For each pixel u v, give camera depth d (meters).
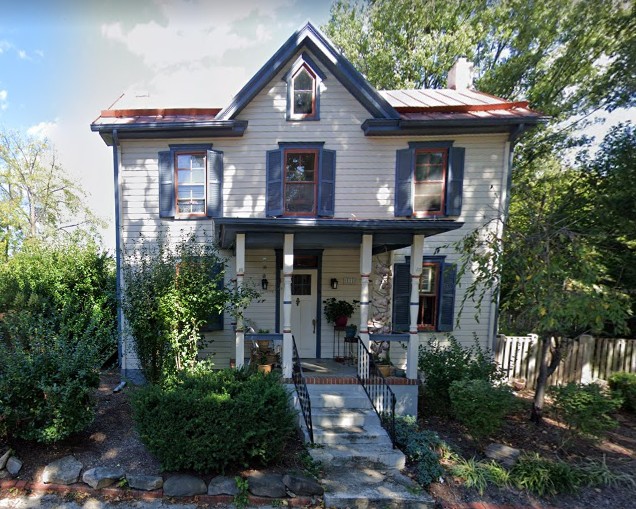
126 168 8.42
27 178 19.03
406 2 15.14
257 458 4.50
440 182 8.59
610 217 8.60
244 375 5.13
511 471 4.51
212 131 8.28
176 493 4.04
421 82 16.62
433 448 5.03
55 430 4.36
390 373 7.13
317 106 8.42
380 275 8.35
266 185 8.47
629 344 8.54
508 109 8.62
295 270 8.69
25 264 9.98
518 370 8.60
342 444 5.15
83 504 3.92
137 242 8.43
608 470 4.55
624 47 10.73
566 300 5.03
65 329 5.28
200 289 6.15
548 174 14.25
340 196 8.54
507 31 14.66
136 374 8.07
